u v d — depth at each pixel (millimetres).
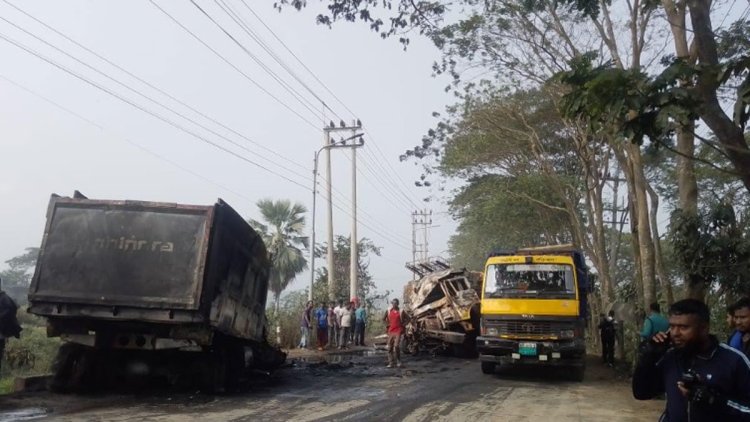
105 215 10477
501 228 34688
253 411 9422
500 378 15539
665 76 6227
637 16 17250
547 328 15117
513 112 25984
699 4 7531
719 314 15531
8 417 8141
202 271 10133
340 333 25578
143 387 11375
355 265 32219
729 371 3584
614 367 18906
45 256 10289
